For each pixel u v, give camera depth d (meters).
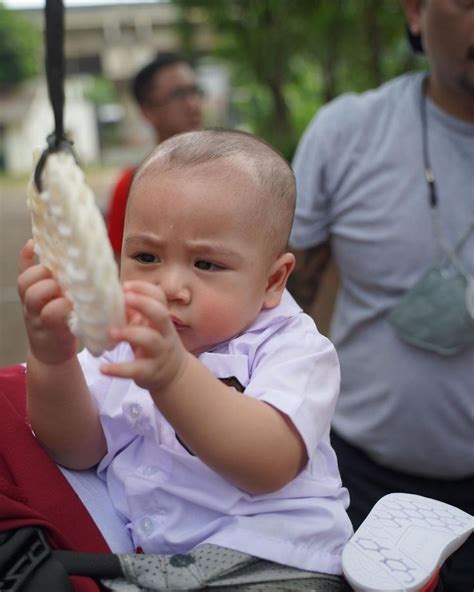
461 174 2.20
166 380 1.04
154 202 1.25
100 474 1.38
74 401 1.27
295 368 1.25
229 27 7.92
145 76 3.88
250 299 1.30
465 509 2.24
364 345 2.28
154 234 1.25
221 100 20.86
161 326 1.01
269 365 1.26
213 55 9.00
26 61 28.06
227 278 1.26
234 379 1.28
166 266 1.25
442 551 1.23
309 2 7.28
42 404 1.25
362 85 7.35
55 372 1.22
